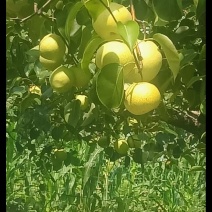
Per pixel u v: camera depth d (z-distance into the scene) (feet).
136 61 2.03
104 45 2.06
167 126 4.15
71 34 2.53
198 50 3.10
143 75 2.08
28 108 3.95
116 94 2.02
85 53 2.19
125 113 3.77
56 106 3.93
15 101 4.42
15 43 3.64
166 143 4.10
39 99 4.04
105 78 2.01
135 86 2.10
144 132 4.23
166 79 2.64
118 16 2.07
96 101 2.79
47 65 2.60
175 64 2.18
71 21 2.31
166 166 4.76
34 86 4.05
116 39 2.10
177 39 3.05
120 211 5.21
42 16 2.93
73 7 2.26
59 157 4.71
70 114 3.19
